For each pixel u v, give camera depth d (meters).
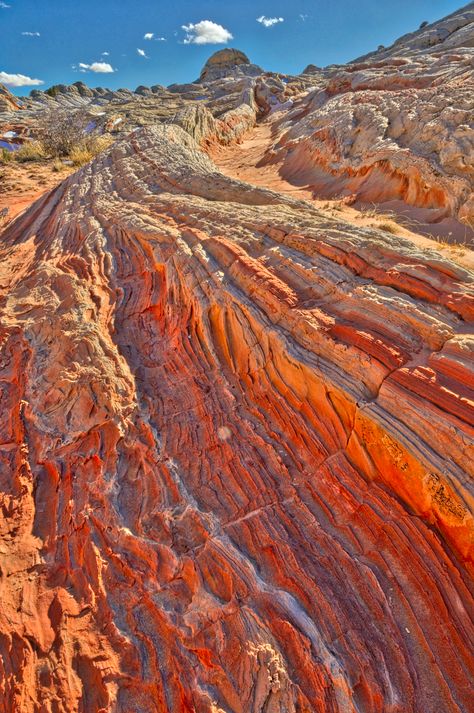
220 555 4.78
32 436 7.15
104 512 5.65
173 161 17.27
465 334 4.89
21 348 9.08
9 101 78.88
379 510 4.52
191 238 9.55
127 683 4.25
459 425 4.17
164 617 4.58
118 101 76.88
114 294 9.72
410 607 3.99
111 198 15.59
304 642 3.98
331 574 4.32
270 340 6.26
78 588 5.10
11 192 26.31
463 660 3.69
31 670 4.45
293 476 5.25
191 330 7.75
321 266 6.90
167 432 6.40
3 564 5.48
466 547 3.95
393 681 3.70
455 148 12.81
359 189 15.45
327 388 5.32
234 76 88.62
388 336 5.30
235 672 4.04
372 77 29.48
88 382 7.32
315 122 24.72
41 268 11.84
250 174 23.45
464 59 23.22
